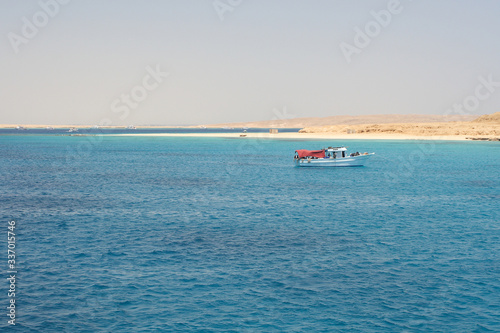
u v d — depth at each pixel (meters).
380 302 24.47
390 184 69.75
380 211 47.97
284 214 46.28
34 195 57.88
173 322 22.19
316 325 22.00
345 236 37.34
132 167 96.31
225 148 165.12
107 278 27.55
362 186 67.38
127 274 28.23
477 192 61.66
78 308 23.56
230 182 71.56
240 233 38.28
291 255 32.09
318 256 31.88
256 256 31.88
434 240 36.09
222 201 53.78
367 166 98.38
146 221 42.75
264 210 48.38
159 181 72.56
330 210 48.47
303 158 95.75
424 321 22.45
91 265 29.83
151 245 34.44
